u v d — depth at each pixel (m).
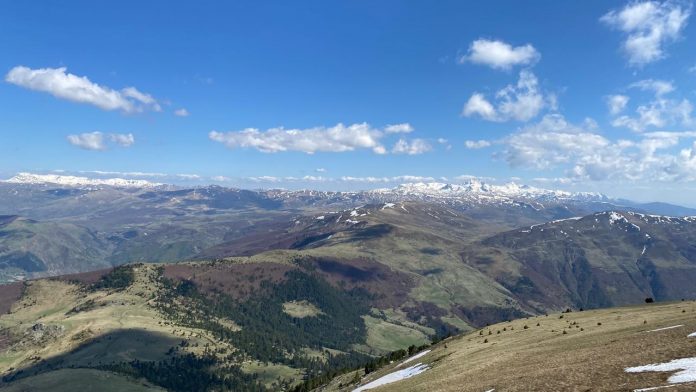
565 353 65.38
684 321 69.25
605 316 104.50
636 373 45.25
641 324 78.75
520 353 76.25
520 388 50.44
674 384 38.84
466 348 101.31
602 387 43.34
